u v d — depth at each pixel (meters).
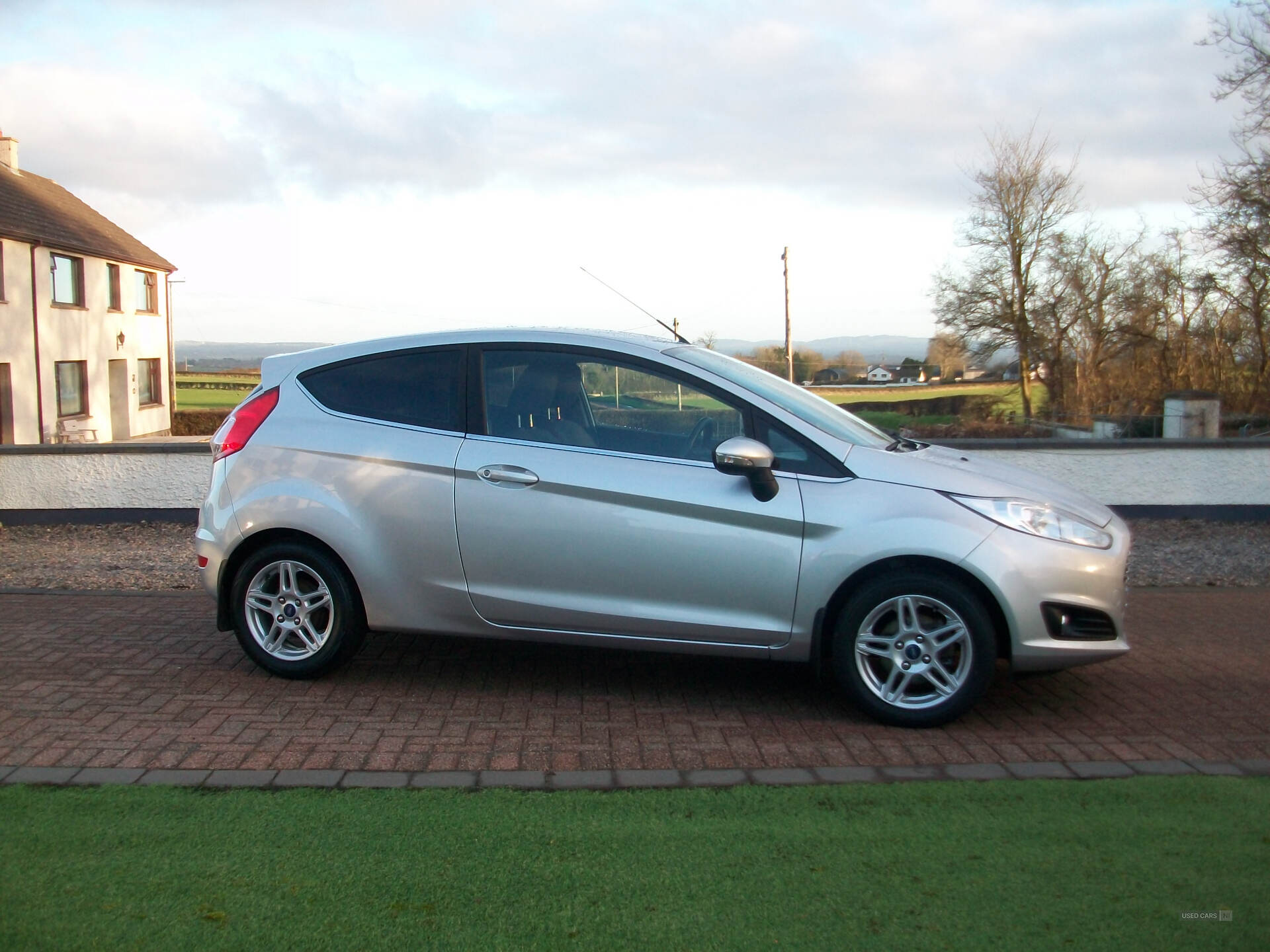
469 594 4.72
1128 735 4.33
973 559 4.27
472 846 3.24
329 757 4.00
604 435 4.68
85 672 5.09
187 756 3.98
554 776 3.83
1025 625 4.28
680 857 3.18
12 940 2.69
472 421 4.80
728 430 4.59
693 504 4.47
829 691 4.95
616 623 4.60
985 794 3.68
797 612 4.43
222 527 4.97
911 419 31.58
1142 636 6.00
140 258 34.06
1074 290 35.88
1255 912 2.87
